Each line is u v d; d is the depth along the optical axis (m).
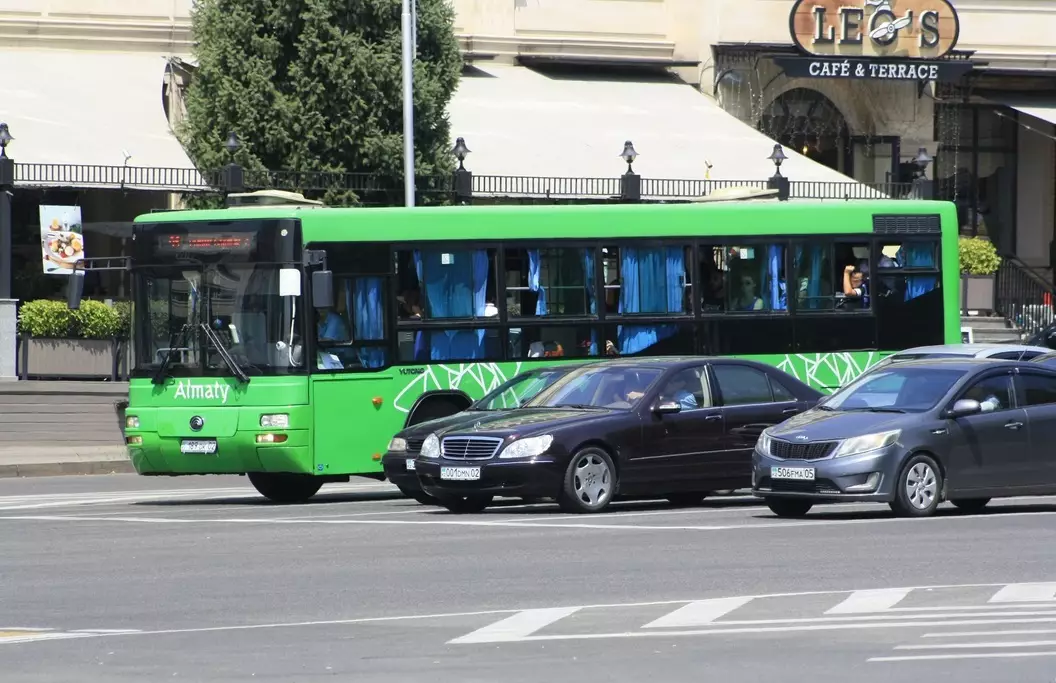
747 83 114.88
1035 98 124.94
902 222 68.50
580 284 63.16
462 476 51.44
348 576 38.19
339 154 91.81
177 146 91.69
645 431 52.94
